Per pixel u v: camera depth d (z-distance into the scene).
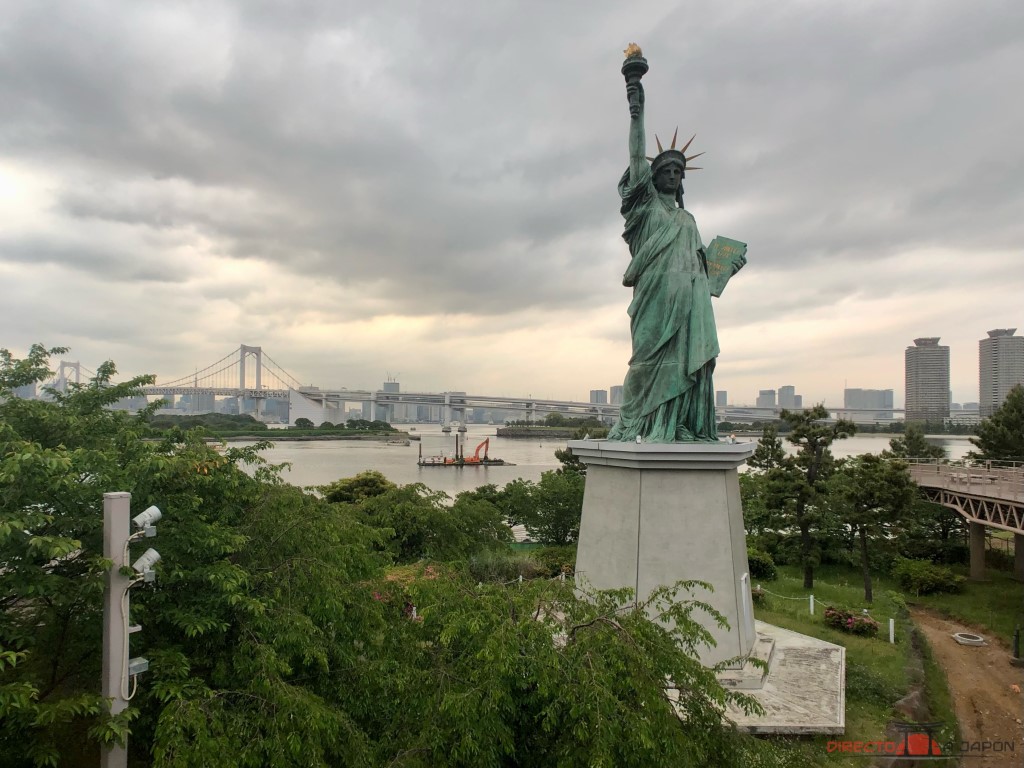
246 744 10.84
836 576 44.69
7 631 10.96
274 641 12.41
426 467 127.88
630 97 25.89
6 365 15.72
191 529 13.30
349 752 11.16
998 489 38.56
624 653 11.38
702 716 11.66
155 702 12.24
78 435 14.77
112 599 10.86
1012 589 39.97
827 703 21.50
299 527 15.83
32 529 10.73
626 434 25.95
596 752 9.77
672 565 23.06
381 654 14.26
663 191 26.88
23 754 10.44
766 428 54.19
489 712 10.63
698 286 25.28
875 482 35.00
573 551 42.88
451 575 14.94
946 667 28.55
